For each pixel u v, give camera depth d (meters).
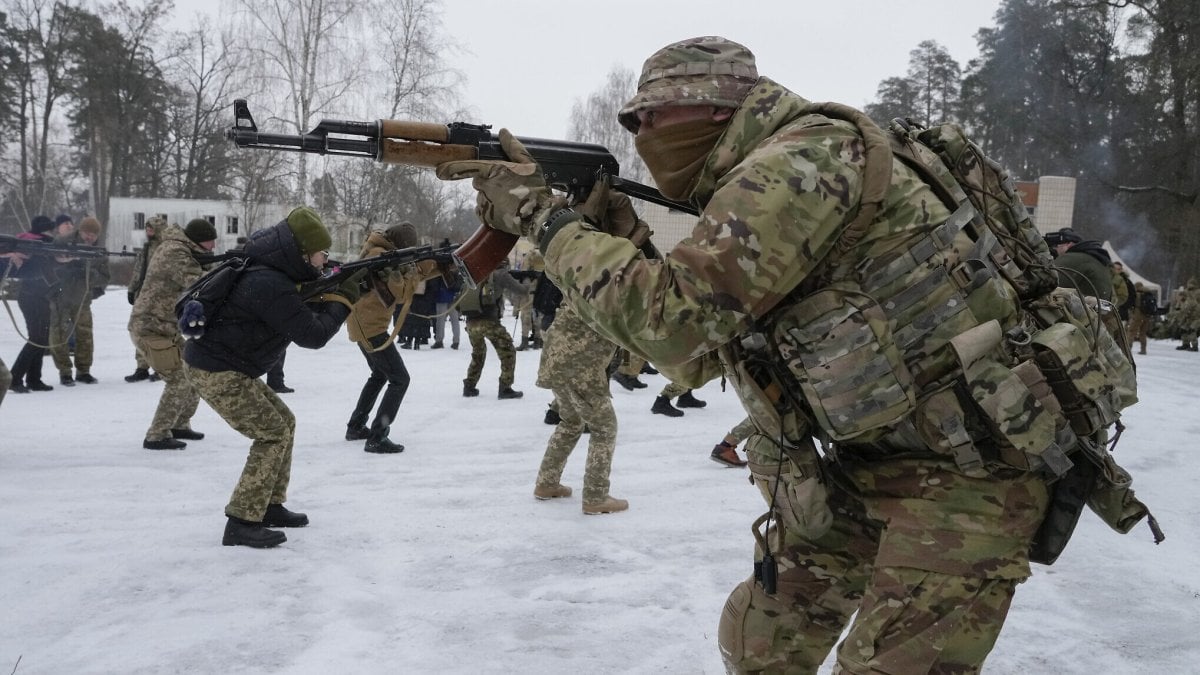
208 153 50.06
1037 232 1.97
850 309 1.67
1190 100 30.52
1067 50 38.59
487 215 1.86
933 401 1.72
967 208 1.80
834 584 2.10
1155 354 18.16
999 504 1.75
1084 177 37.28
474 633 3.37
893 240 1.70
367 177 24.75
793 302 1.72
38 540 4.42
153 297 6.65
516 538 4.54
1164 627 3.41
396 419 8.22
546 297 10.07
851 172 1.61
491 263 1.89
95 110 50.22
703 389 10.60
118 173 51.69
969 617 1.72
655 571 4.06
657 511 5.07
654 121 1.83
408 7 24.94
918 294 1.71
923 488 1.78
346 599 3.70
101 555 4.21
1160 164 32.91
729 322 1.56
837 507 2.02
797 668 2.16
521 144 2.00
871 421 1.69
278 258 4.30
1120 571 4.06
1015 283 1.89
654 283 1.58
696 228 1.60
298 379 10.96
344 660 3.12
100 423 7.62
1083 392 1.76
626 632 3.38
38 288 9.31
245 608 3.60
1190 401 9.96
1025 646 3.24
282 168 28.50
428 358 13.86
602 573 4.04
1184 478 5.89
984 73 43.00
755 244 1.54
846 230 1.65
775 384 1.83
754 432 2.15
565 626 3.44
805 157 1.59
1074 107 38.16
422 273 4.95
